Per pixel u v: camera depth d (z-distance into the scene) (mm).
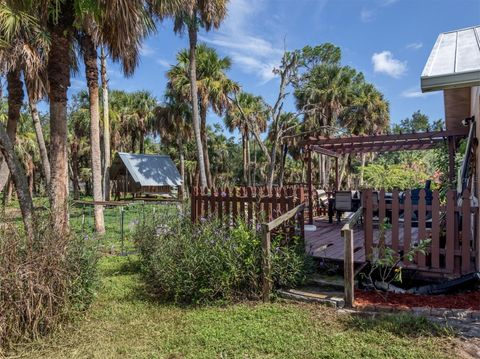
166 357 2889
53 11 4871
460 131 7141
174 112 22406
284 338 3109
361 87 24156
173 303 4184
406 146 9156
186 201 7754
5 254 3248
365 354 2787
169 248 4652
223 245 4312
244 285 4230
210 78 18719
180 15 11258
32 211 4016
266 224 4105
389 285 4262
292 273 4227
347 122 24203
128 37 4855
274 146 14789
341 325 3344
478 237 3908
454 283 3926
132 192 21109
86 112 28359
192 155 35312
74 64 9727
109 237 9164
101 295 4477
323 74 22078
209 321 3561
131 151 31828
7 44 7031
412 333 3084
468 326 3160
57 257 3508
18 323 3174
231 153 41625
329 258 4777
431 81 2789
